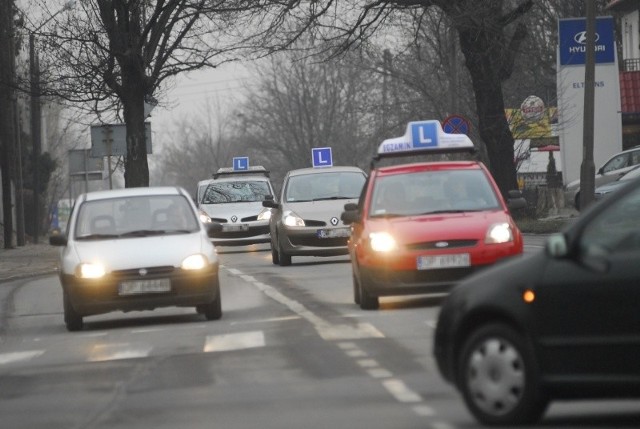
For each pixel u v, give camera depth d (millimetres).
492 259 42750
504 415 22781
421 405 25547
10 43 110812
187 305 43938
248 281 62125
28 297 62719
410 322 39906
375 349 34188
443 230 43125
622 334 21922
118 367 33719
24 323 49406
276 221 74312
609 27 112125
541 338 22516
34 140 137750
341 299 49688
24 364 36062
